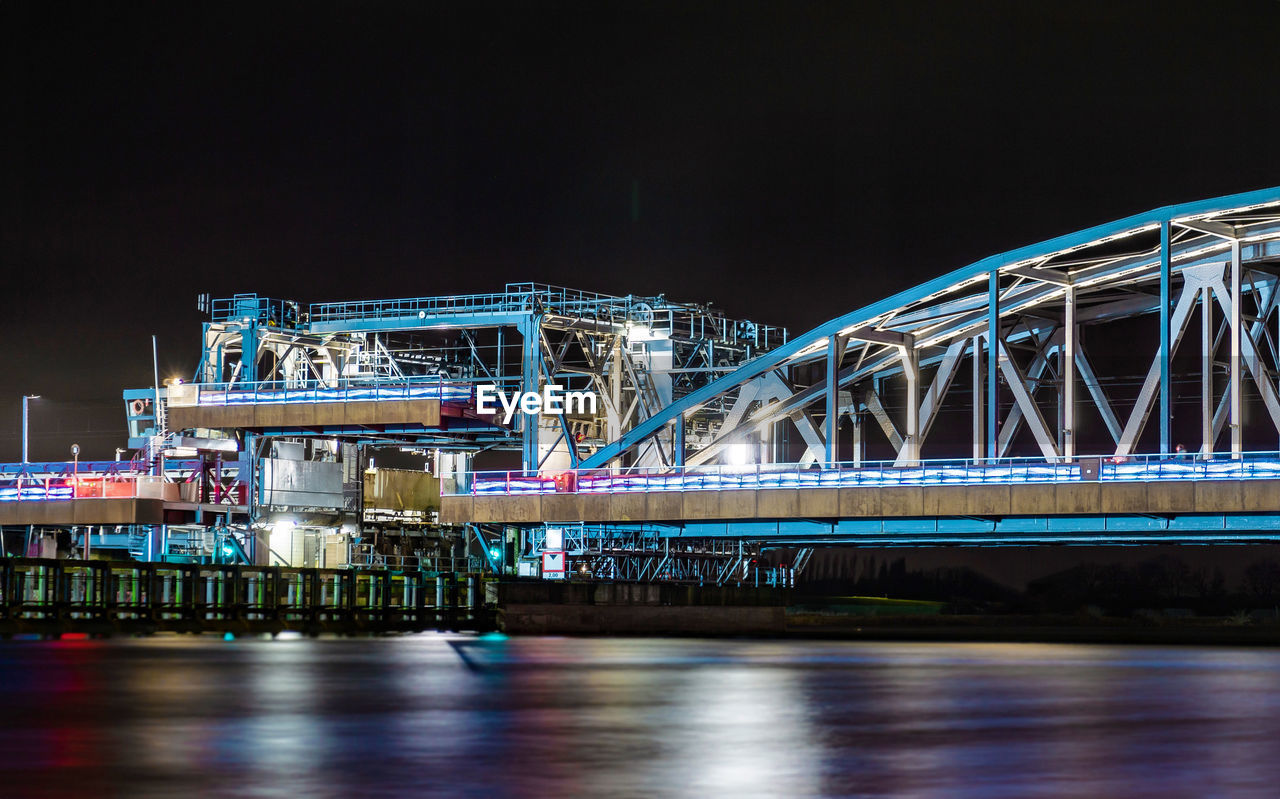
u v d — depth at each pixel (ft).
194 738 96.58
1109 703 130.82
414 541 384.06
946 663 205.46
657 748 92.48
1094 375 328.08
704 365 399.44
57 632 257.96
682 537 333.83
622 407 388.16
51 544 378.12
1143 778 80.84
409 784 76.95
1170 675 177.47
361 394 347.15
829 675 171.32
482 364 377.30
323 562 381.81
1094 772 83.05
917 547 326.24
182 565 283.18
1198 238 294.25
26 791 74.08
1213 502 271.69
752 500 313.73
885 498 300.81
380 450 428.56
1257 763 87.20
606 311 383.45
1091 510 281.95
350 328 382.22
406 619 319.06
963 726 108.17
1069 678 169.99
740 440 344.08
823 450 337.72
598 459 352.49
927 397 328.49
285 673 162.81
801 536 321.11
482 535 362.12
